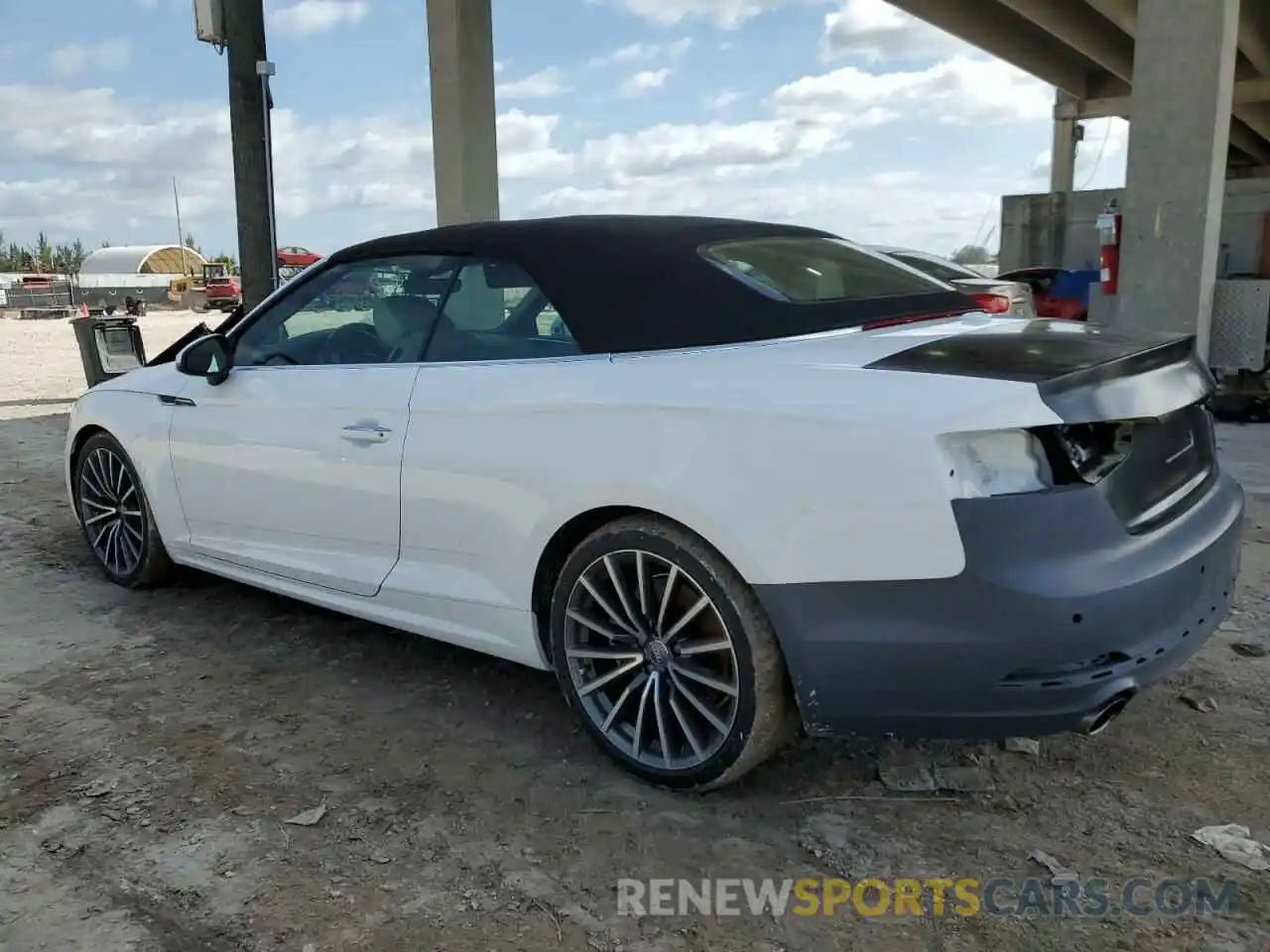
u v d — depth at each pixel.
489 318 3.32
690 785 2.88
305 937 2.31
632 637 2.96
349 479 3.55
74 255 106.62
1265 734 3.18
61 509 6.44
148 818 2.81
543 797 2.92
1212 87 7.92
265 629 4.29
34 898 2.46
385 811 2.85
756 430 2.58
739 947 2.28
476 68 10.31
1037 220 16.44
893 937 2.30
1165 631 2.51
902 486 2.38
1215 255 8.48
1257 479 6.57
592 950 2.27
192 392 4.20
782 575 2.55
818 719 2.62
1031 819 2.76
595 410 2.88
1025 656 2.36
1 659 3.96
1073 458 2.42
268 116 8.41
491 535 3.16
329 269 3.88
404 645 4.11
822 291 3.21
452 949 2.27
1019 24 20.97
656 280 3.07
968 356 2.63
